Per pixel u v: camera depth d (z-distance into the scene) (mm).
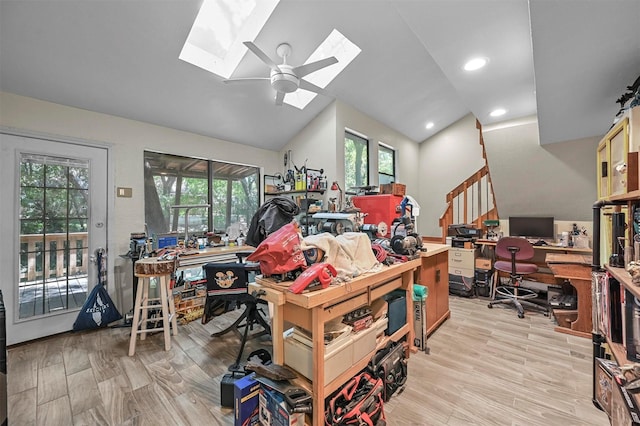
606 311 1496
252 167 4375
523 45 2094
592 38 1532
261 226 1889
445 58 2248
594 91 2123
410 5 1788
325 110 3809
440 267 2912
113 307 2865
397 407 1669
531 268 3430
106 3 1934
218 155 3832
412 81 3588
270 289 1480
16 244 2482
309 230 2926
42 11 1896
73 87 2520
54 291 2680
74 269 2783
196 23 2547
